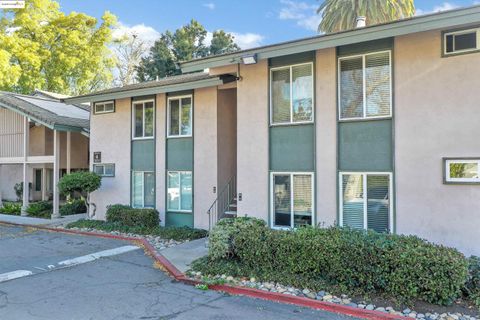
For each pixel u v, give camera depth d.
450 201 8.05
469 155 7.87
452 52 8.09
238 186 10.80
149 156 14.36
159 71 37.91
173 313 6.22
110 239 12.50
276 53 9.53
